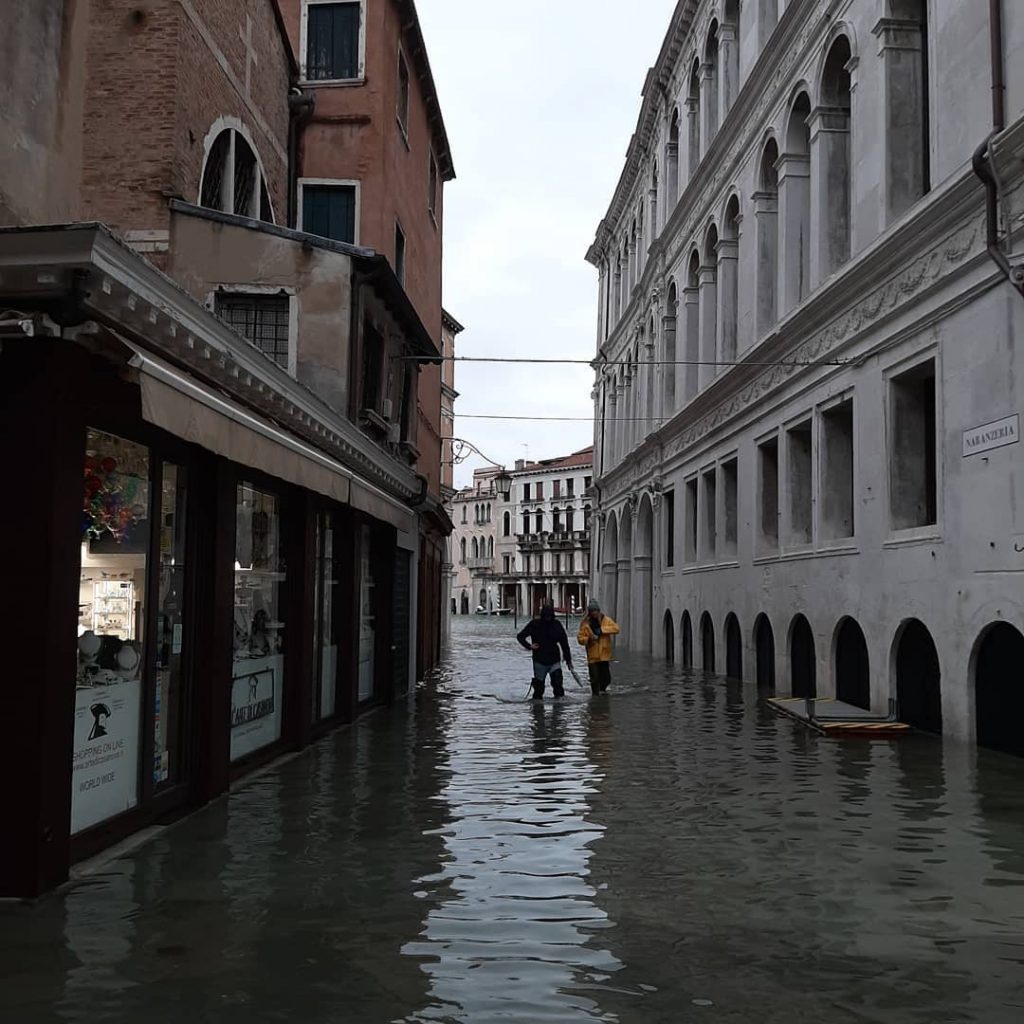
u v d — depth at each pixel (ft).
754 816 24.52
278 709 33.27
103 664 20.62
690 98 87.61
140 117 39.34
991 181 33.55
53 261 16.52
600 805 25.79
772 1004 13.10
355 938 15.60
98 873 19.07
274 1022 12.57
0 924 16.12
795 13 56.08
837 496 52.39
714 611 74.69
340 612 41.47
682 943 15.42
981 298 35.68
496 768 31.50
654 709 49.57
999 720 35.06
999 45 34.35
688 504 86.63
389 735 39.17
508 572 337.52
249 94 49.32
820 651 51.75
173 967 14.35
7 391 17.76
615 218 128.36
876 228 45.47
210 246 41.09
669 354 95.61
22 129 22.79
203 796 25.27
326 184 57.98
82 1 25.50
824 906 17.24
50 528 17.61
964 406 36.86
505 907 17.17
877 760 33.22
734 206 71.97
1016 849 21.21
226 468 26.11
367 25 58.85
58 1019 12.62
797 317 53.88
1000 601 34.01
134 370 17.40
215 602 25.44
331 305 41.63
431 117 76.69
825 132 53.52
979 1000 13.21
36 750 17.44
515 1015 12.76
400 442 55.01
